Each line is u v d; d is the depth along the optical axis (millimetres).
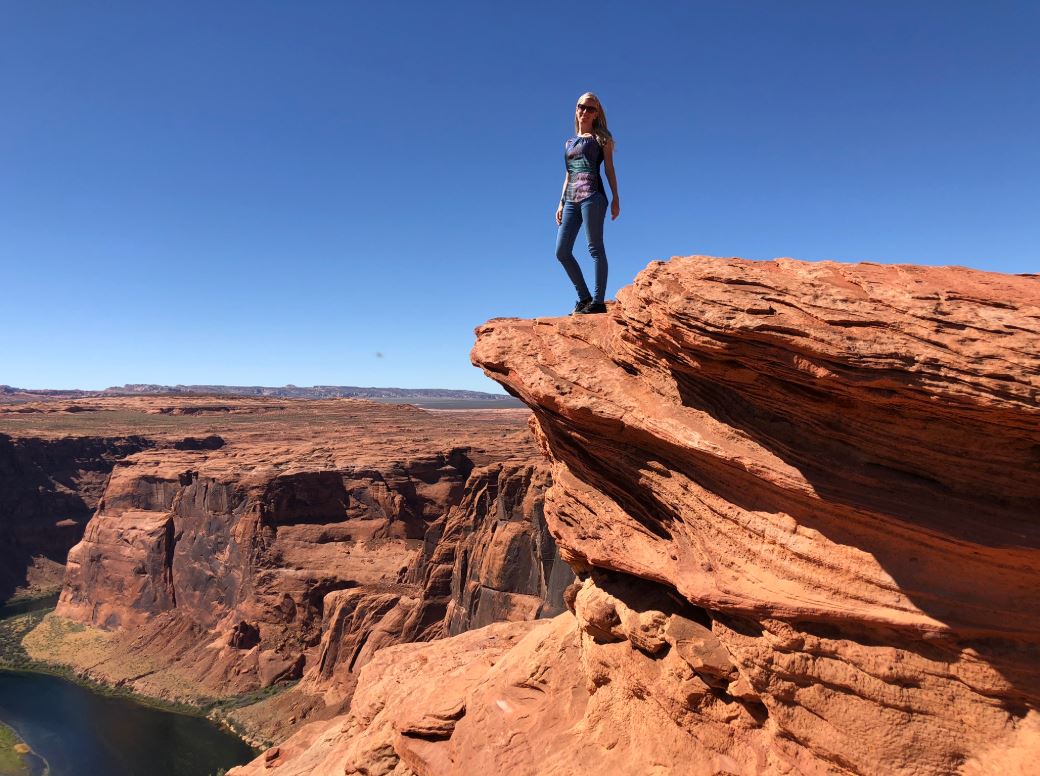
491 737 14047
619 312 10844
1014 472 7977
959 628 8031
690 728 11078
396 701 19562
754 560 9742
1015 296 7758
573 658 14727
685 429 10016
